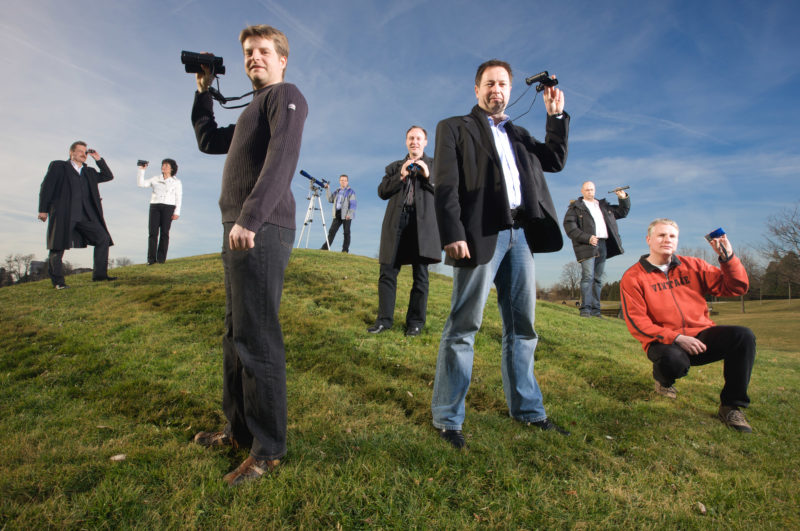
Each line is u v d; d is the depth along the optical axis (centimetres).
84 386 313
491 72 237
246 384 178
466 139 235
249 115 188
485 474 190
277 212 179
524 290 248
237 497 162
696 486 192
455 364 230
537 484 183
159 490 168
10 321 505
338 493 166
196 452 199
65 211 682
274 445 179
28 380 326
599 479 191
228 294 194
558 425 259
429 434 228
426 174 404
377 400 281
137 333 446
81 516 150
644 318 322
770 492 190
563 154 254
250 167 184
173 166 927
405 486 175
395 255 443
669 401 322
